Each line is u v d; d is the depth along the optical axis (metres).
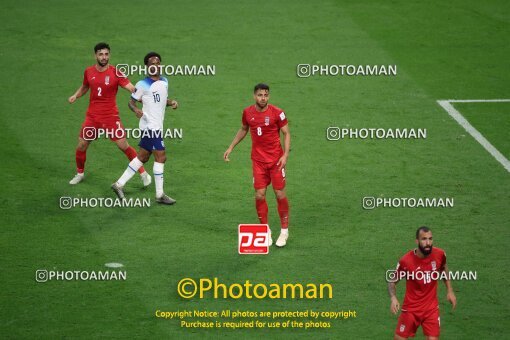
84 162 57.28
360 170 60.09
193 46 81.06
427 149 63.22
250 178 59.00
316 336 43.28
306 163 61.03
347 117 68.25
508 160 61.66
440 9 91.31
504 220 53.72
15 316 44.22
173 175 59.19
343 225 53.28
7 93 71.25
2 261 48.81
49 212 54.06
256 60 78.50
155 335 43.03
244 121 50.00
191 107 69.50
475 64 78.50
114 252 50.00
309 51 80.50
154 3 92.31
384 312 45.19
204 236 51.88
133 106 54.22
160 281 47.38
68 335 42.81
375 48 81.38
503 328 43.78
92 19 87.06
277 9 90.94
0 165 59.62
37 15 87.81
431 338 41.12
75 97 56.28
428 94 72.56
